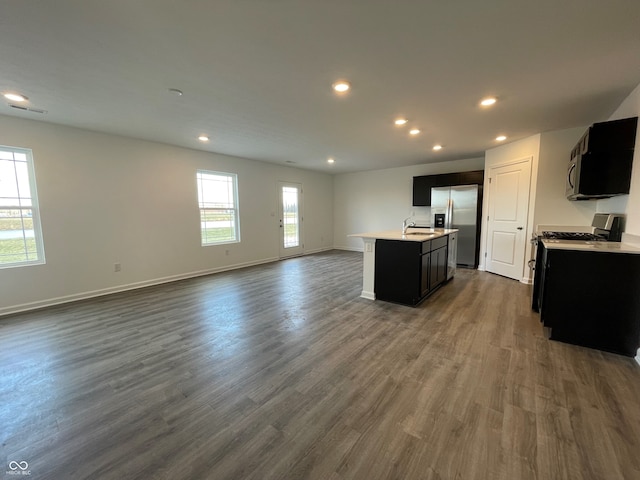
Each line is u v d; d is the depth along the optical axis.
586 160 2.75
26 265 3.44
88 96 2.72
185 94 2.69
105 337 2.70
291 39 1.84
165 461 1.36
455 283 4.52
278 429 1.55
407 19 1.64
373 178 7.69
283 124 3.62
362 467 1.31
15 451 1.42
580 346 2.45
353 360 2.26
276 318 3.14
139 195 4.41
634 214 2.53
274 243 6.77
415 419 1.62
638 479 1.24
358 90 2.62
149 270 4.57
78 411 1.70
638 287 2.24
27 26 1.67
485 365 2.17
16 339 2.66
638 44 1.90
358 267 5.92
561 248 2.45
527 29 1.74
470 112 3.21
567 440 1.45
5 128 3.24
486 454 1.38
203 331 2.82
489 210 5.14
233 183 5.88
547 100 2.87
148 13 1.57
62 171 3.66
